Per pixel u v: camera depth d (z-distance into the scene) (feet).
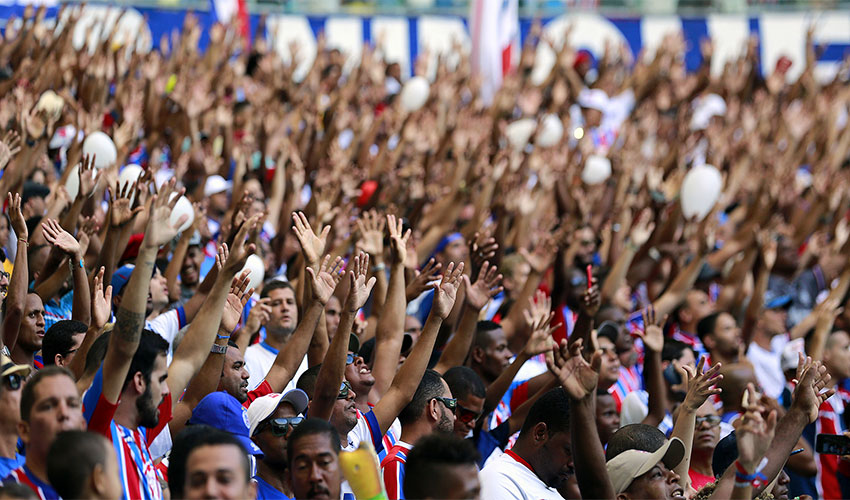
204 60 150.30
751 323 107.04
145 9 178.40
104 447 41.73
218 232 101.71
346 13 203.51
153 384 52.19
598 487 53.93
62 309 74.08
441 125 152.25
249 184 102.89
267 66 157.07
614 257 119.14
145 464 52.37
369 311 98.07
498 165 109.91
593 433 54.34
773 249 109.60
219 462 42.45
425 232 109.81
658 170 137.49
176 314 71.20
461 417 66.59
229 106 123.95
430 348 62.64
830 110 180.14
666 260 117.80
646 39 220.64
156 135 118.62
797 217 151.64
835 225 145.59
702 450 71.87
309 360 71.87
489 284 72.95
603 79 187.83
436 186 127.24
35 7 165.58
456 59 206.49
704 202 115.55
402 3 206.90
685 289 103.19
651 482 58.23
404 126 134.10
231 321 62.39
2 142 72.49
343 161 112.78
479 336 78.59
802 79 193.16
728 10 224.94
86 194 76.48
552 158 131.23
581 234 111.75
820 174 150.82
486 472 60.13
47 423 45.47
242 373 63.98
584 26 219.41
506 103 159.74
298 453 49.55
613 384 82.43
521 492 59.72
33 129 82.69
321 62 158.40
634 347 94.27
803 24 225.76
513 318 87.86
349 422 59.77
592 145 145.48
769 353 109.40
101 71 121.49
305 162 128.77
